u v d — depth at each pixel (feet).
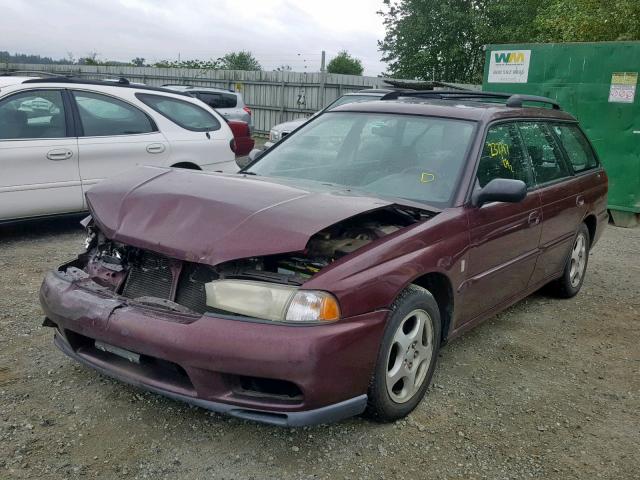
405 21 92.68
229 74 80.38
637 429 11.73
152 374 10.01
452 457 10.36
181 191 11.15
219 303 9.43
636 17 48.70
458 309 12.59
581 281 19.63
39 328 14.37
